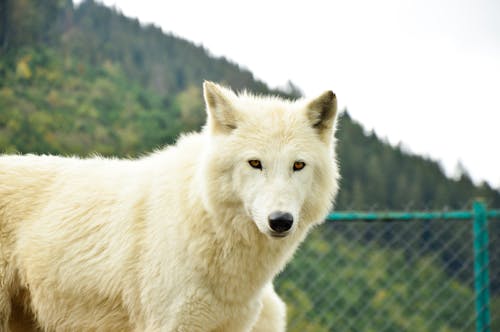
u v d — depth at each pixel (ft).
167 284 15.14
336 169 16.34
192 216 15.05
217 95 15.14
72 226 16.52
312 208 15.46
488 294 24.97
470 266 27.84
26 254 16.61
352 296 28.09
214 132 15.25
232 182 14.75
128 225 15.92
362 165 69.62
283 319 20.36
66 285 16.38
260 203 14.06
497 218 25.04
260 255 15.42
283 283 29.25
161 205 15.58
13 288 17.02
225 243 14.99
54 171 17.65
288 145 14.58
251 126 14.85
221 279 15.24
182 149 16.39
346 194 65.05
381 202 65.98
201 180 14.89
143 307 15.60
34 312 17.20
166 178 15.89
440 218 24.58
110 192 16.67
